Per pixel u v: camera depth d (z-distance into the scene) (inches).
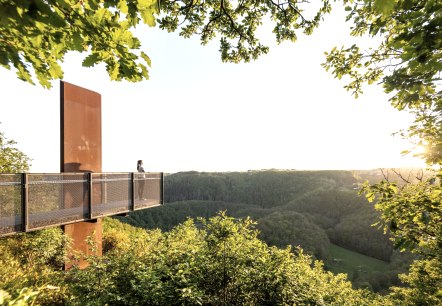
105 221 618.5
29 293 76.7
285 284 231.1
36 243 298.4
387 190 170.2
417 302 412.2
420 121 184.5
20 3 64.8
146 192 393.1
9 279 200.1
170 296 188.2
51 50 93.4
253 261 241.6
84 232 359.3
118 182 337.1
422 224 157.2
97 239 378.6
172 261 244.2
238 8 272.8
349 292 476.4
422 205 155.6
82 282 206.5
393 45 100.0
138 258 245.3
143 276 202.8
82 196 279.6
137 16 77.1
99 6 79.1
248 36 291.1
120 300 189.9
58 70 102.9
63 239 318.7
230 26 287.1
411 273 466.3
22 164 515.5
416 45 92.0
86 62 94.2
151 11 75.4
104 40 86.3
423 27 87.7
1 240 308.5
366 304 593.6
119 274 215.9
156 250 259.6
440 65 93.3
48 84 105.3
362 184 184.9
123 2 72.4
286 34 274.5
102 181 307.9
